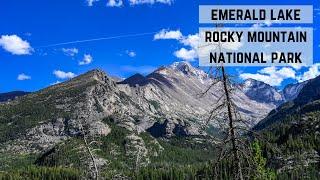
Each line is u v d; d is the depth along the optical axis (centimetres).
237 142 2366
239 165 2348
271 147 2370
